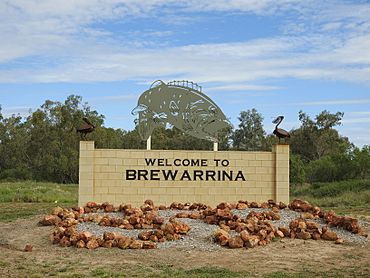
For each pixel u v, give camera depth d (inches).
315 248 459.2
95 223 521.7
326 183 1611.7
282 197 687.1
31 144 2444.6
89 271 374.6
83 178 653.3
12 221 639.8
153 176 665.0
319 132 2389.3
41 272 371.9
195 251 439.8
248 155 685.9
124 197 658.8
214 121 693.3
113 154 658.8
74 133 2413.9
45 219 548.7
